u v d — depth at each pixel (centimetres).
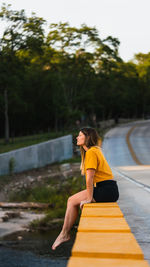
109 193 416
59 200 1511
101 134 7088
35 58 5850
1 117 7031
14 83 4150
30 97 7275
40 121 8319
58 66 6234
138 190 1007
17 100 5625
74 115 6394
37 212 1380
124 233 231
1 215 1296
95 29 5772
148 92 13325
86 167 412
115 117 11675
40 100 7381
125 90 10912
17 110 5994
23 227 1117
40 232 1039
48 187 1752
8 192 1931
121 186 1153
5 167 2828
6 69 3788
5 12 3662
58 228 1086
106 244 200
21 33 3731
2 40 3725
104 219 283
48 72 6525
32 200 1633
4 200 1736
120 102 11238
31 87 7131
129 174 1645
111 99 10419
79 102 6694
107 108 11312
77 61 6147
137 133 7644
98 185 422
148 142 5966
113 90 10225
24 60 4034
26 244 913
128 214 629
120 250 186
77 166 3030
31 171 3069
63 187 1720
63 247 877
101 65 6425
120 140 6322
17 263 756
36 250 848
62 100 6706
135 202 775
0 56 3734
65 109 6519
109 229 241
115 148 5219
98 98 9675
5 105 5375
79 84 6838
